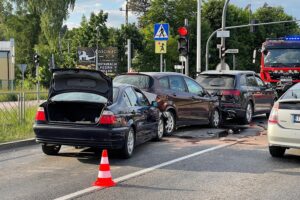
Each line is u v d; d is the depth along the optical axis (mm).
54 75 9477
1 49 49250
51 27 50625
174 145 11328
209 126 15000
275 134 9336
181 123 13500
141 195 6723
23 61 53469
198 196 6680
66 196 6637
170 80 13234
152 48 55375
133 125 9812
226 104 15625
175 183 7457
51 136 9125
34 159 9438
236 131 14211
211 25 69562
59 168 8578
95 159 9445
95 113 9500
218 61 67062
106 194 6762
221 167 8727
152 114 11133
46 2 50344
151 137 11211
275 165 8945
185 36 20266
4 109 13648
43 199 6480
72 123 9062
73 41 52406
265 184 7418
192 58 64438
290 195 6754
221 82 15906
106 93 9320
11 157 9648
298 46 23609
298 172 8336
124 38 53125
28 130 12516
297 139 9102
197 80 16312
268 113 18375
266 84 18328
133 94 10430
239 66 69812
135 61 55281
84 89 9469
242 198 6582
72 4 51656
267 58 24016
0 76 47562
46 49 51531
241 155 9992
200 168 8633
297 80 23344
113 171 8336
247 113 16156
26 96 14766
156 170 8438
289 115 9227
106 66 33500
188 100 13648
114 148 9062
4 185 7258
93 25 50344
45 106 9305
